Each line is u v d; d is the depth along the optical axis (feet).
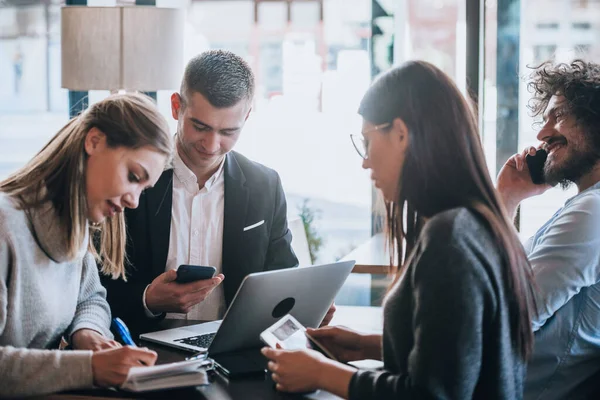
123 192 5.65
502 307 4.77
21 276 5.63
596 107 6.74
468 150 4.95
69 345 6.34
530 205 12.41
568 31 12.48
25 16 14.20
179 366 5.36
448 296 4.56
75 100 14.29
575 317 6.64
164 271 7.73
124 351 5.32
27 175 5.84
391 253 5.43
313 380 5.13
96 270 6.86
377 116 5.07
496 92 12.68
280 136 13.78
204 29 13.93
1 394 5.27
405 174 5.00
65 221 5.74
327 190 13.69
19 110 14.39
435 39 12.93
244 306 5.87
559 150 6.99
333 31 13.42
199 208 7.82
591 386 6.67
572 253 6.49
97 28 11.73
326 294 6.64
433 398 4.57
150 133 5.62
